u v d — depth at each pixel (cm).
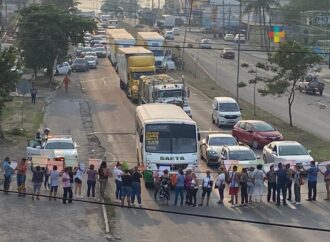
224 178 2891
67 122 5012
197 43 11556
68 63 8438
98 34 12362
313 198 2962
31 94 5844
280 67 5266
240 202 2909
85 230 2462
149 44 8644
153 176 3084
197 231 2506
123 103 6125
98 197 2927
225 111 4947
